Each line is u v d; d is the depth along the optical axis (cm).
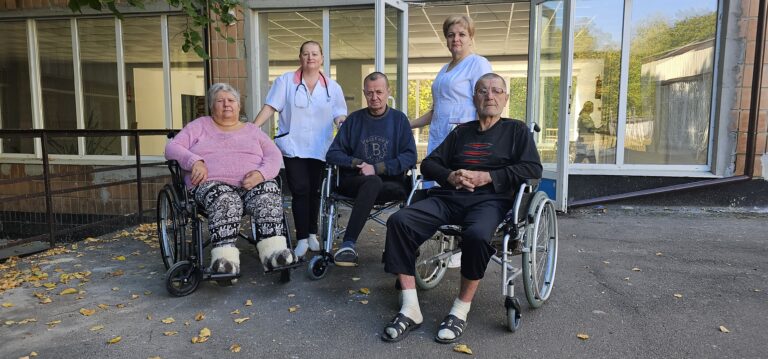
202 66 693
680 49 576
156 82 722
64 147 743
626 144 593
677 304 302
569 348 250
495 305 306
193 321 287
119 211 725
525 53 1332
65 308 308
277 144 395
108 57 734
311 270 348
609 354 243
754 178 555
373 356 245
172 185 345
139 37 718
